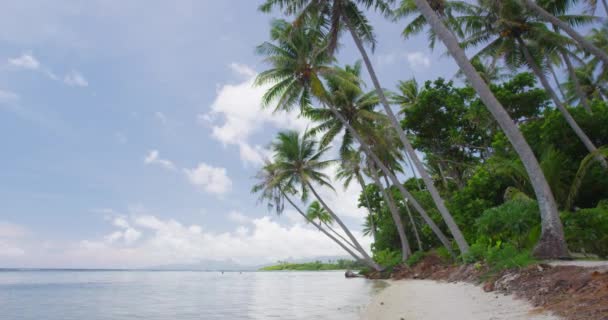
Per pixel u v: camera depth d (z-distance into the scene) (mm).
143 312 11352
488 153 28359
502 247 14688
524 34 20594
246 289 23250
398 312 7777
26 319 10203
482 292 9328
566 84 31750
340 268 101375
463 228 21000
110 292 21547
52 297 18000
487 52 22062
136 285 30812
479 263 13953
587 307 4738
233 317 9750
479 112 25250
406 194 22016
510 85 26812
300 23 20375
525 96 25391
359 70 30188
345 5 20906
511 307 6320
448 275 17062
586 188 16938
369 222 45406
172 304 13859
